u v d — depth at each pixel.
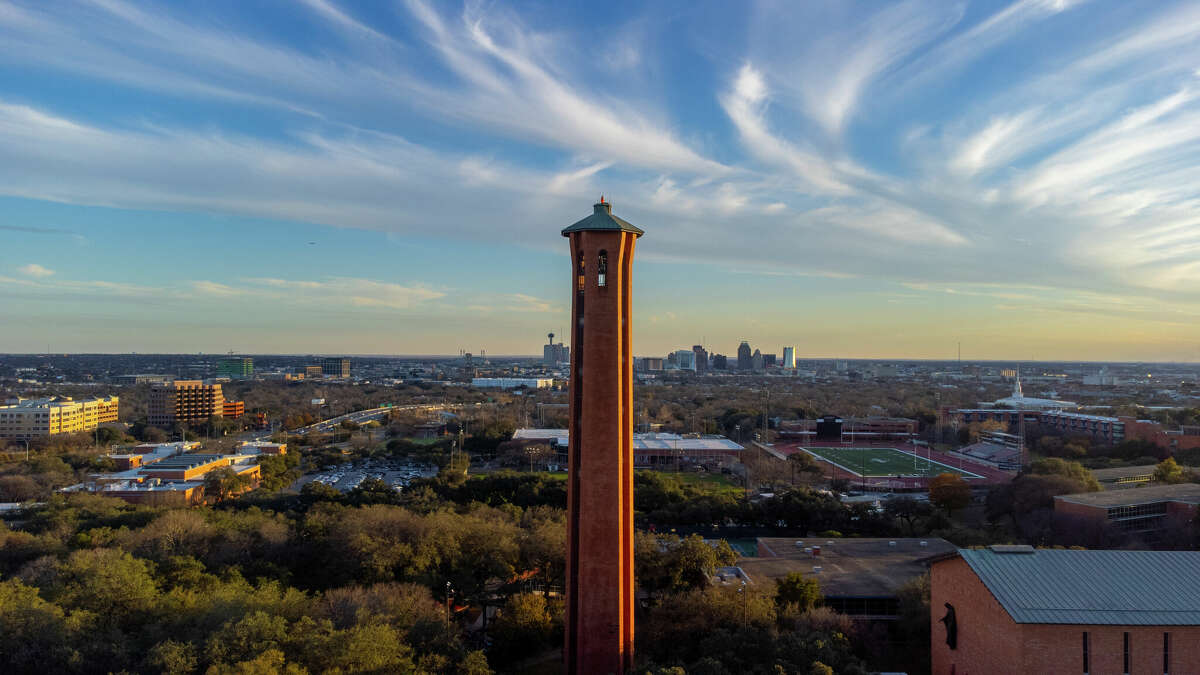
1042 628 53.94
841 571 95.44
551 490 150.12
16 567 95.12
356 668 57.31
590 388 65.69
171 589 80.75
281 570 94.62
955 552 63.81
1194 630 53.94
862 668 58.88
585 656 65.19
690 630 74.94
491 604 94.12
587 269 65.75
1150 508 130.50
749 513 144.25
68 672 59.81
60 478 174.00
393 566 94.06
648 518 147.75
